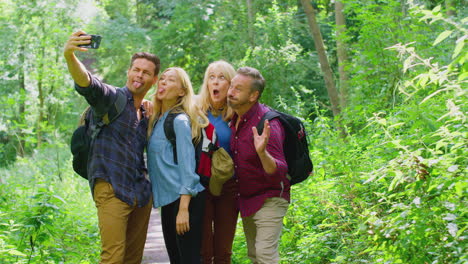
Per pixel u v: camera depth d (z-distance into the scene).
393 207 4.09
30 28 20.52
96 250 6.86
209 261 5.20
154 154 4.69
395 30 9.84
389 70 9.38
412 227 3.88
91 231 8.35
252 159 4.60
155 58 4.72
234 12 18.81
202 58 20.72
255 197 4.64
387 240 4.05
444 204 3.72
